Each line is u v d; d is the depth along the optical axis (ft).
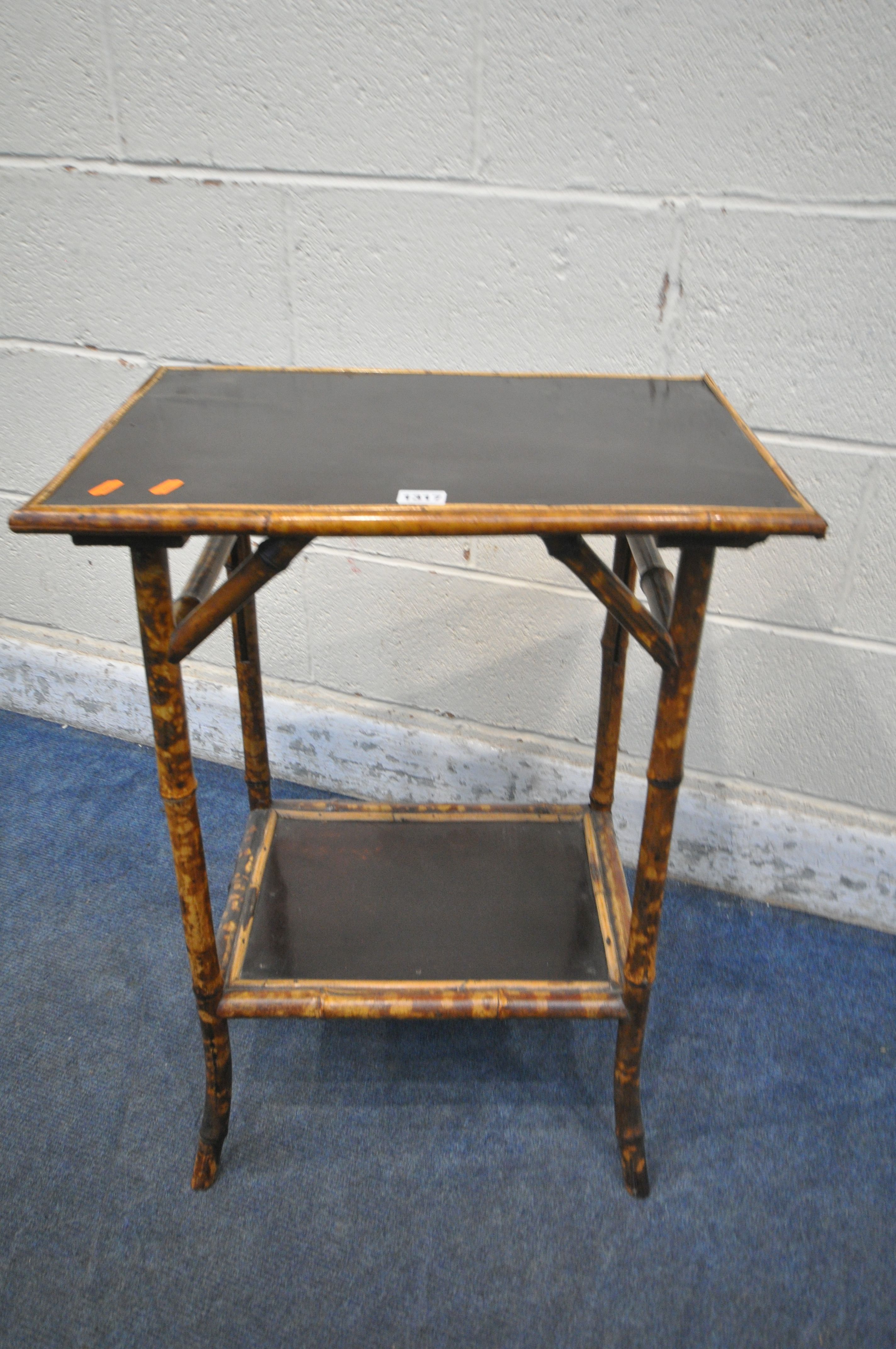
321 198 4.18
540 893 4.04
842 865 4.75
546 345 4.24
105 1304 3.20
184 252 4.50
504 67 3.71
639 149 3.73
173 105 4.16
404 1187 3.60
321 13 3.79
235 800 5.58
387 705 5.39
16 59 4.23
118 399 5.02
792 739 4.66
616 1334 3.16
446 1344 3.12
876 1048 4.21
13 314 4.90
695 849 5.01
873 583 4.21
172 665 2.73
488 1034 4.26
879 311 3.74
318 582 5.09
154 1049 4.10
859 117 3.45
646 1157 3.71
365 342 4.48
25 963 4.47
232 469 2.71
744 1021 4.33
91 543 2.52
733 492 2.58
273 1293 3.25
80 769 5.78
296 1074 4.04
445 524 2.42
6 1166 3.62
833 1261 3.40
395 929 3.81
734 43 3.46
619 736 4.24
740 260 3.81
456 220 4.07
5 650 6.04
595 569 2.59
